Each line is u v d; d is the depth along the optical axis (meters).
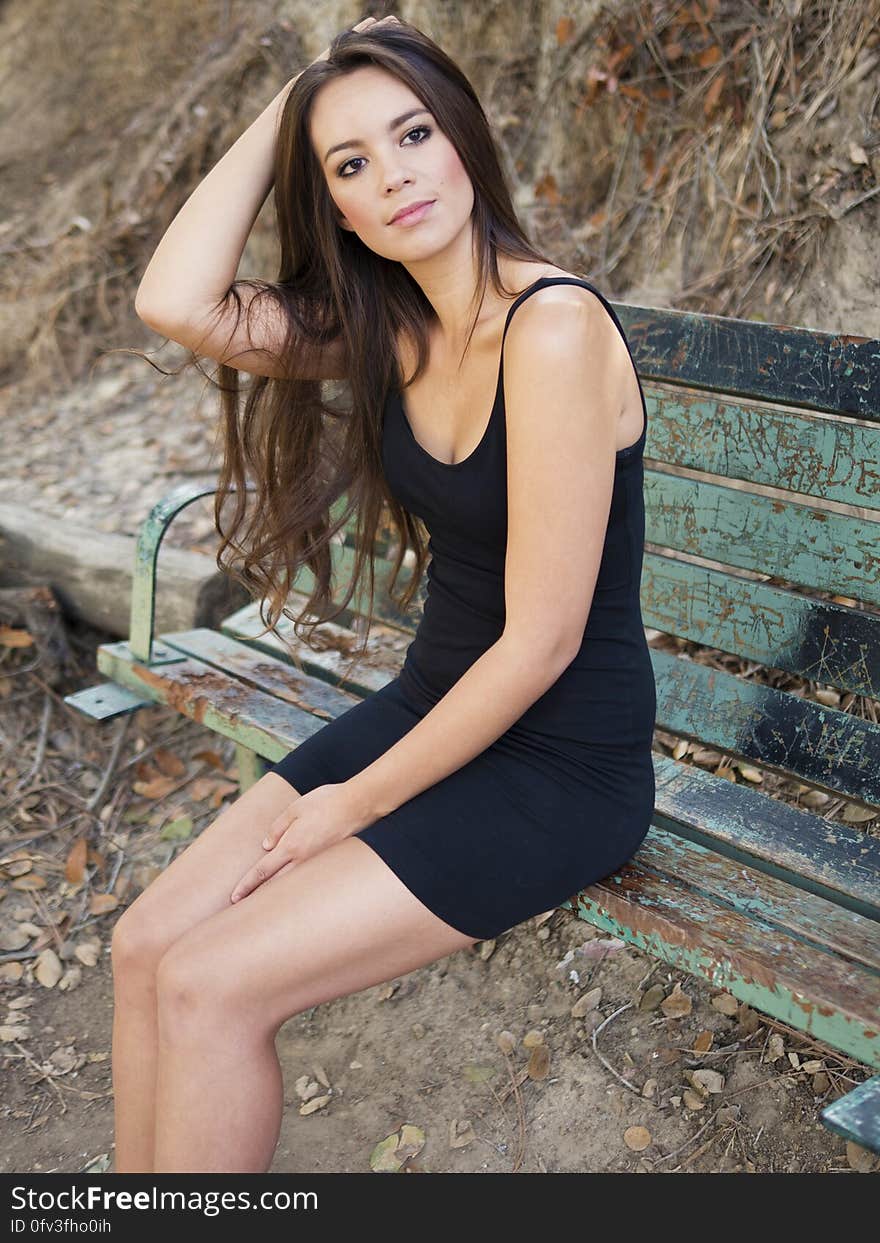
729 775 2.83
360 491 2.31
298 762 2.22
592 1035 2.49
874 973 1.84
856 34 3.36
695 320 2.41
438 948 1.93
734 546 2.42
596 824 1.99
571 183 4.31
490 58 4.63
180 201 5.62
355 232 2.09
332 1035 2.70
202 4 6.13
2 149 6.62
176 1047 1.82
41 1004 2.88
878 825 2.62
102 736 3.70
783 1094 2.26
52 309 5.52
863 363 2.19
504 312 1.92
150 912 2.02
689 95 3.88
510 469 1.83
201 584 3.67
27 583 3.99
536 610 1.84
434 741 1.90
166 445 4.73
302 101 1.95
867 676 2.25
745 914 1.98
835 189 3.33
